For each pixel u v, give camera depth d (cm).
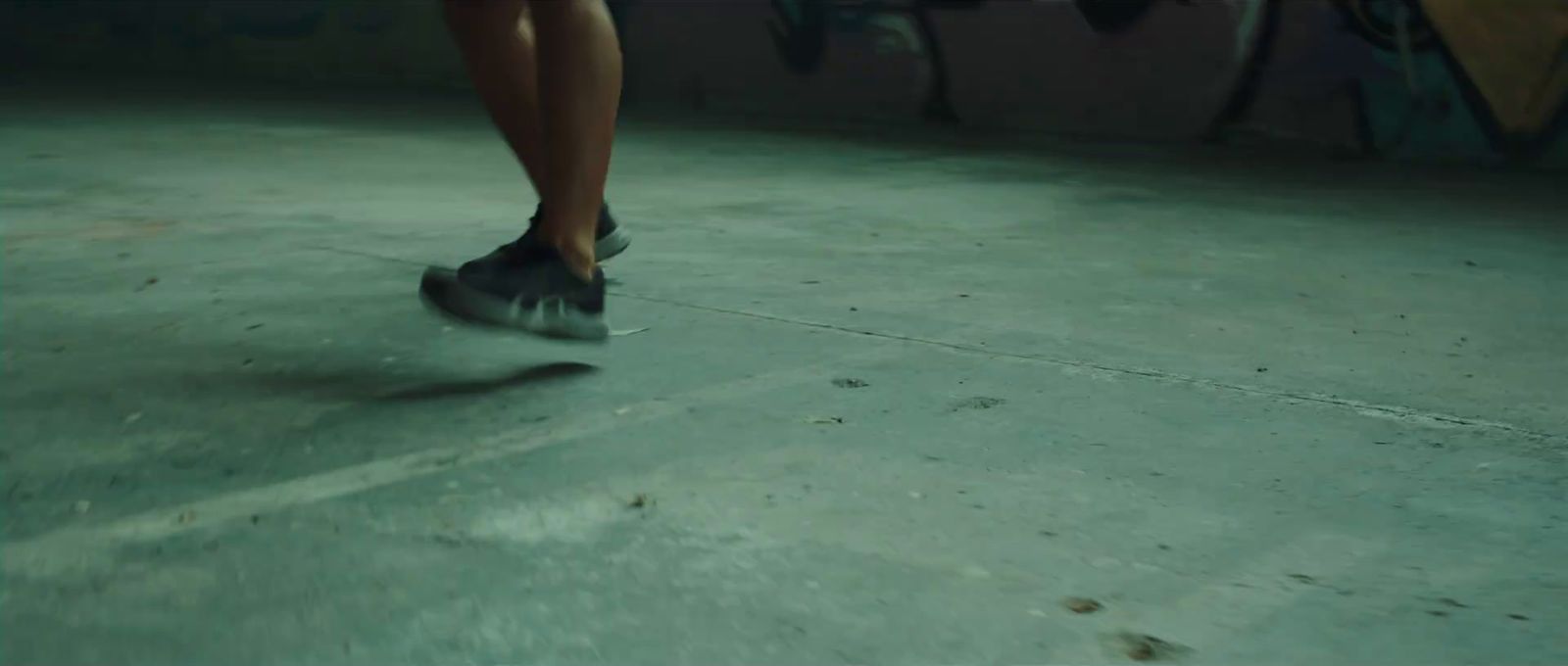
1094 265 342
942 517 162
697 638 129
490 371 224
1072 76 707
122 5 1079
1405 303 305
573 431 192
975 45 734
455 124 695
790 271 322
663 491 169
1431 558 154
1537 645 132
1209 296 307
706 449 186
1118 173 550
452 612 133
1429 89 614
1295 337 268
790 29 792
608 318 267
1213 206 461
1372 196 497
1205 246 378
